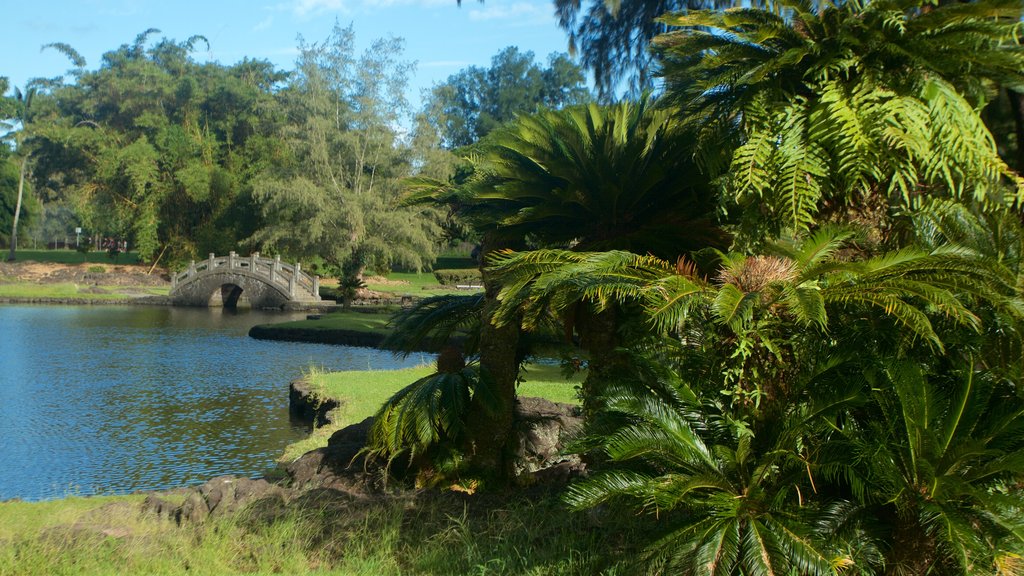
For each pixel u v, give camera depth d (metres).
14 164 70.69
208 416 13.83
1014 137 6.57
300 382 14.66
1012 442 4.29
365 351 23.56
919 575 4.27
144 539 5.59
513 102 67.81
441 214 45.16
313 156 44.50
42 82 76.94
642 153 6.20
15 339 26.16
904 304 4.02
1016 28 4.55
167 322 33.12
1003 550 3.84
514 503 6.04
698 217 6.27
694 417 4.77
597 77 15.17
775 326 4.47
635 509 4.66
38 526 5.95
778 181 4.70
